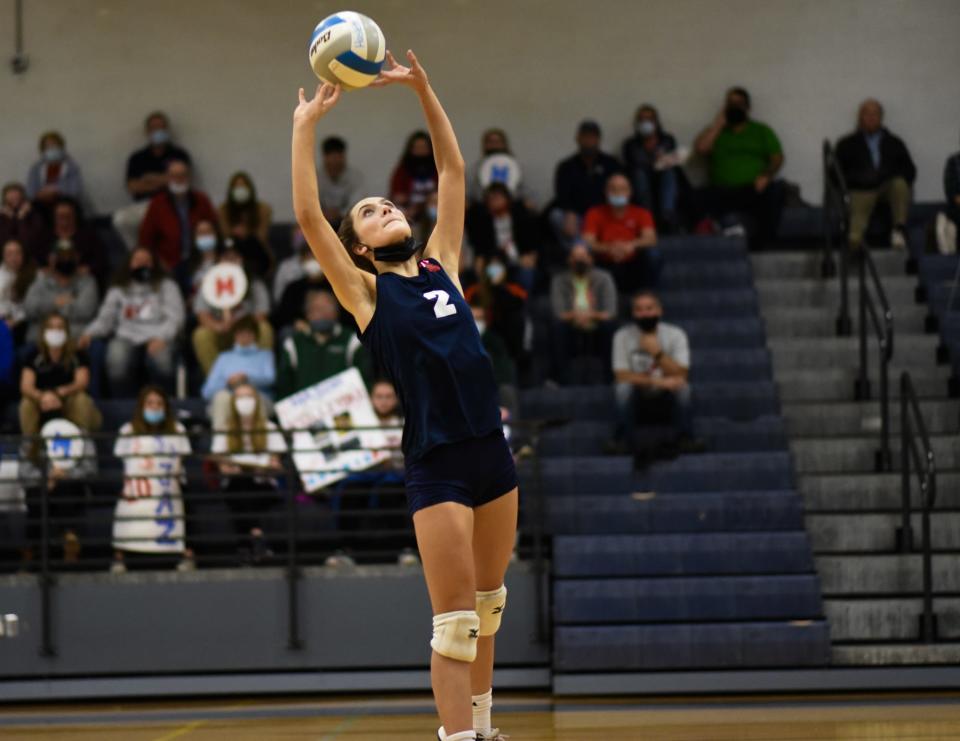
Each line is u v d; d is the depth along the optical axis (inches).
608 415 580.1
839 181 620.1
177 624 486.6
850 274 653.9
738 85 730.2
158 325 611.5
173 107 738.8
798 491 528.4
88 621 487.8
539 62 733.9
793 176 724.7
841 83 725.9
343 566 488.7
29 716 437.1
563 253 680.4
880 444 550.9
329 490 507.5
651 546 491.8
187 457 506.9
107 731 378.0
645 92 732.0
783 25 729.6
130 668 485.4
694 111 730.2
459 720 219.9
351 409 522.9
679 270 647.1
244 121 738.8
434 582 223.6
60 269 634.2
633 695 457.4
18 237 667.4
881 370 544.1
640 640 462.0
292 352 560.4
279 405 522.6
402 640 482.9
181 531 508.1
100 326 610.2
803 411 574.9
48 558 498.9
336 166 697.6
